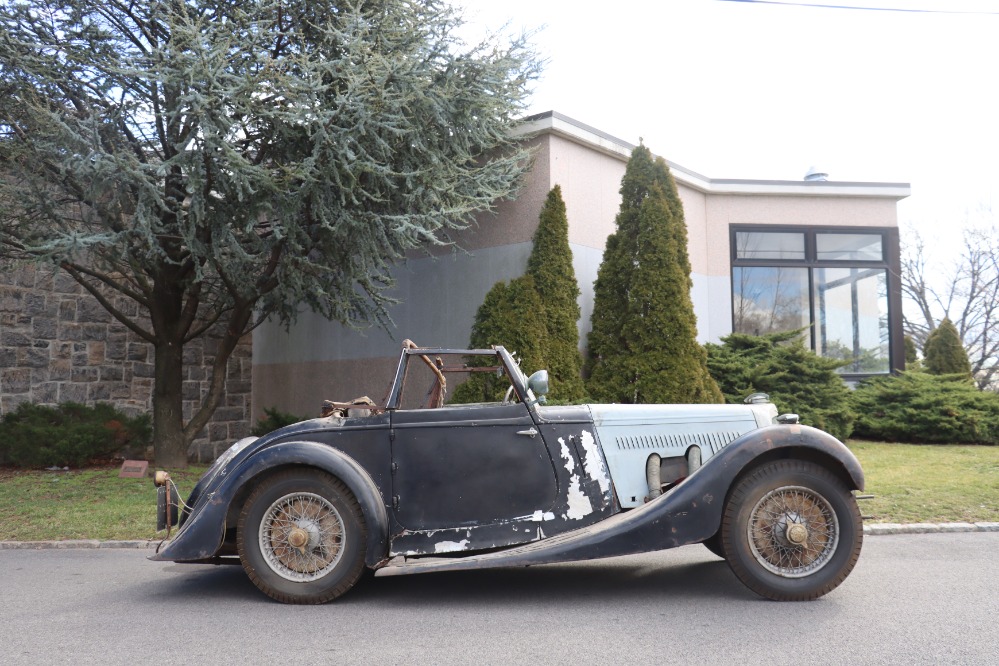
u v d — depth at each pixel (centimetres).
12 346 1235
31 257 905
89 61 852
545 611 460
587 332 1168
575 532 481
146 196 852
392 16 900
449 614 456
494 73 970
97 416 1227
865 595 482
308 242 980
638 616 443
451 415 502
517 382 512
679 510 464
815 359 1256
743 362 1262
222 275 1009
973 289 2491
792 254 1488
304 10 931
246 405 1598
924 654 364
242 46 848
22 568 620
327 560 488
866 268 1509
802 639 391
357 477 482
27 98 873
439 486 493
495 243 1192
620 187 1197
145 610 474
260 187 888
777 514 471
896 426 1277
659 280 1070
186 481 1030
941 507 773
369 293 1084
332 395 1427
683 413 534
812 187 1473
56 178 932
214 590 532
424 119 949
